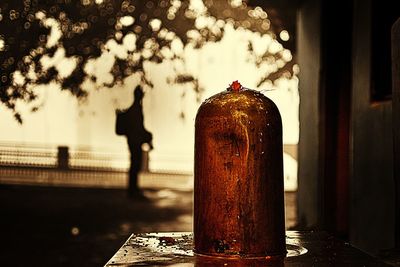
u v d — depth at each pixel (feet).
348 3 20.67
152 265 6.29
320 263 6.39
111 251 24.82
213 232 6.79
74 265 21.95
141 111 42.60
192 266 6.26
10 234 29.25
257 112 6.86
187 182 62.69
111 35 26.40
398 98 8.45
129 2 26.94
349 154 18.66
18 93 22.81
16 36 23.11
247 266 6.25
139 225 32.76
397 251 7.54
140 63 27.32
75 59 25.16
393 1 15.24
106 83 26.50
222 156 6.79
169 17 28.14
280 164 7.00
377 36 15.26
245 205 6.75
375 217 14.69
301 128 23.90
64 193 49.75
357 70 16.44
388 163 13.79
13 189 50.90
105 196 48.39
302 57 24.02
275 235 6.84
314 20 21.86
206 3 28.99
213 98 7.10
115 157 68.85
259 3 26.02
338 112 20.63
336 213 20.25
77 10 24.82
